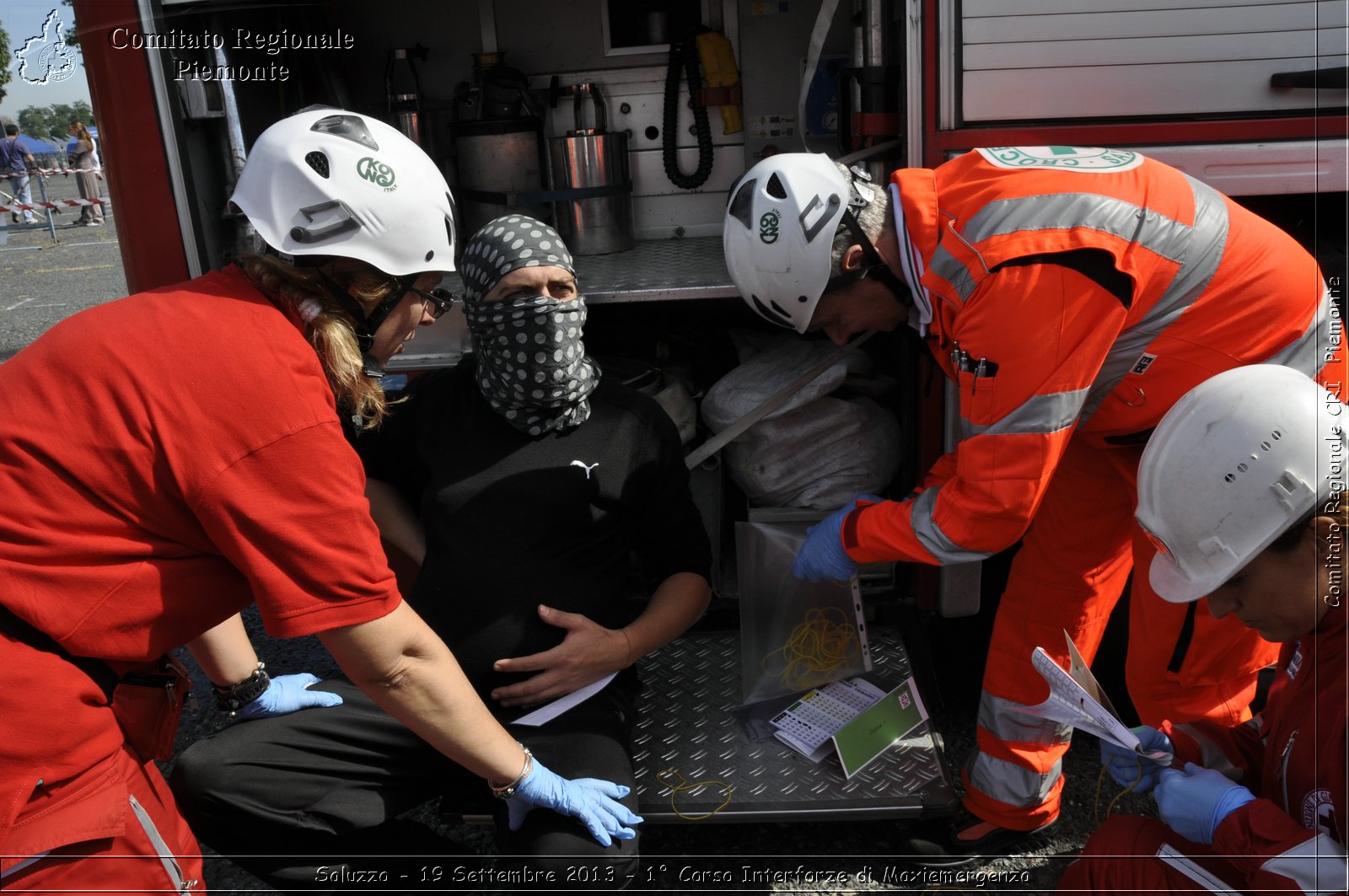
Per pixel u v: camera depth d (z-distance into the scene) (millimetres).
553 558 1969
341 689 1959
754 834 2234
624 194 3045
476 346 1968
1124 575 2004
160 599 1316
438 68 3152
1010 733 1990
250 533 1281
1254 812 1289
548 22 3105
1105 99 2086
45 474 1237
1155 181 1646
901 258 1737
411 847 1955
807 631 2369
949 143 2127
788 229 1751
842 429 2543
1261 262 1653
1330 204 2262
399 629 1412
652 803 2061
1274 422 1219
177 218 2326
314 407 1317
